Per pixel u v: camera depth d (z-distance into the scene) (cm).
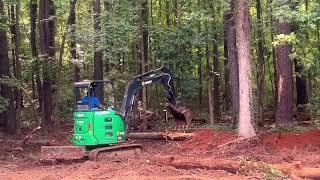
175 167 1225
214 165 1170
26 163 1461
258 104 2247
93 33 2056
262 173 1078
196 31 2205
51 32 2520
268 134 1585
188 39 2166
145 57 2553
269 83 3256
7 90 2197
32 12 2797
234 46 1958
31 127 2466
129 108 1530
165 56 2281
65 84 2566
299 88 2728
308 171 1055
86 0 2869
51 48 2455
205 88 3161
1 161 1516
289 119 1953
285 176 1058
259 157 1245
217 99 2838
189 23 2180
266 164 1112
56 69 2414
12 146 1808
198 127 2045
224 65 3141
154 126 2134
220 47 3266
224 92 3294
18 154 1667
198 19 1805
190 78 2459
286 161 1194
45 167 1360
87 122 1418
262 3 2670
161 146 1622
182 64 2345
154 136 1728
